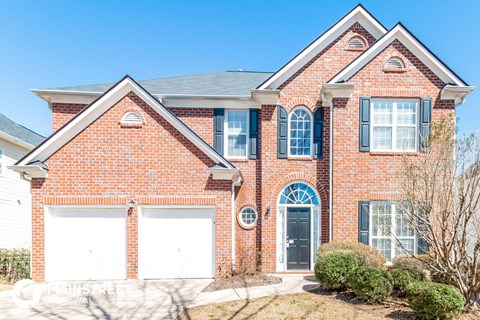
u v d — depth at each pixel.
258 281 10.88
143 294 9.71
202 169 11.96
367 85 12.60
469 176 8.05
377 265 10.16
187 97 13.59
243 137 14.00
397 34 12.62
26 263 14.13
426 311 7.13
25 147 19.30
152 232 12.02
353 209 12.33
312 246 13.12
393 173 11.45
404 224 12.28
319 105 13.48
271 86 13.56
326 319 7.30
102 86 14.90
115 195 11.73
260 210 13.35
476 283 7.86
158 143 11.94
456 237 7.95
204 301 8.83
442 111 12.51
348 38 13.80
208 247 12.05
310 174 13.23
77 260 11.69
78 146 11.73
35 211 11.48
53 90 13.37
